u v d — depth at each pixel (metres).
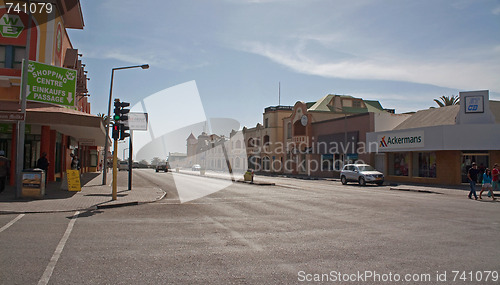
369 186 28.77
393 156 35.03
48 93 19.78
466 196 20.19
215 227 9.80
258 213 12.54
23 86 15.16
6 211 11.96
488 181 18.06
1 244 7.43
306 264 6.23
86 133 27.77
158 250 7.18
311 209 13.59
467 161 28.27
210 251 7.13
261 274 5.67
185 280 5.36
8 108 18.56
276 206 14.53
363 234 8.81
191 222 10.62
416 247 7.46
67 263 6.15
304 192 21.53
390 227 9.75
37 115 18.62
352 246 7.56
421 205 14.84
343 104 56.34
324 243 7.85
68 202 14.62
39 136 23.09
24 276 5.42
